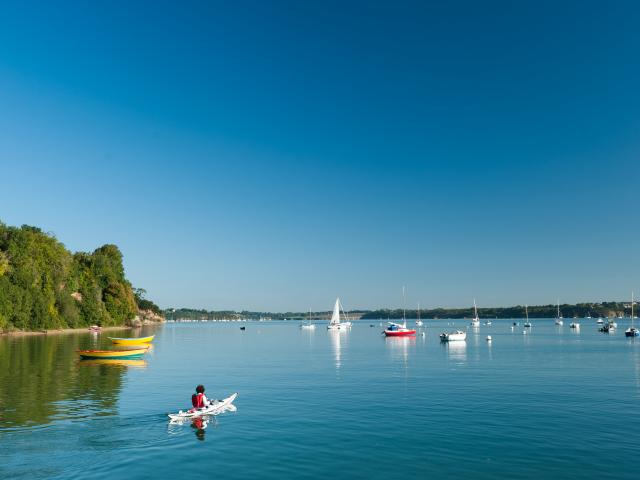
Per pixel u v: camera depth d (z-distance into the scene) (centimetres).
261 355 7231
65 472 1850
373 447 2177
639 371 5053
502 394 3538
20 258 12950
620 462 1978
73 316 14725
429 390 3731
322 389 3772
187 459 2009
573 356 7044
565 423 2616
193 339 12669
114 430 2441
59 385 3856
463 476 1822
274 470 1886
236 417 2747
